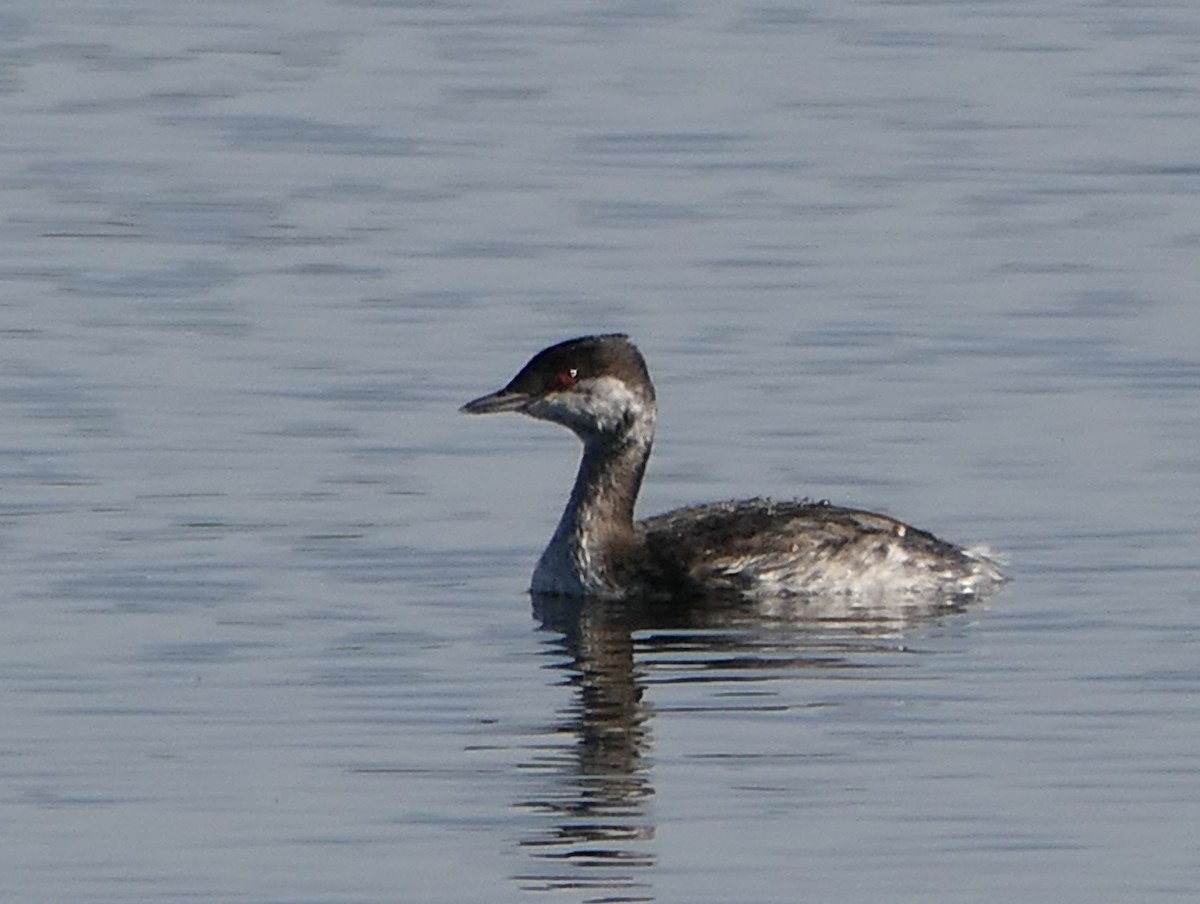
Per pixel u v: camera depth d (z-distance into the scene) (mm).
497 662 18672
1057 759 16812
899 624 19609
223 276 28812
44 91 37156
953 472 22875
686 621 19781
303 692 17953
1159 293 28062
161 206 31703
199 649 18766
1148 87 37281
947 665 18578
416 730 17297
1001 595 20141
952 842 15625
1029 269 29062
